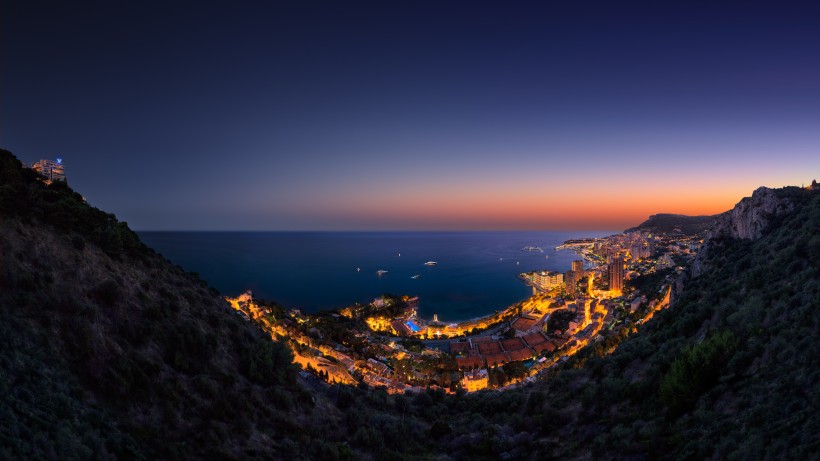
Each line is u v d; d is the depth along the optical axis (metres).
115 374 29.41
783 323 32.78
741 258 68.00
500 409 59.75
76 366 28.33
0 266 30.08
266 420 36.75
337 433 40.53
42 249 34.22
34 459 18.80
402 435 43.47
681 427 28.97
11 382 22.89
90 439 22.86
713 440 24.38
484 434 43.62
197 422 31.41
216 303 51.25
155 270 46.03
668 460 25.75
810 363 25.20
